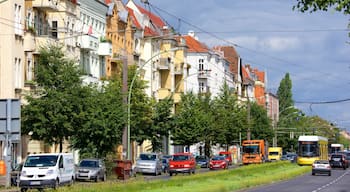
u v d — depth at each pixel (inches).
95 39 2851.9
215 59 5260.8
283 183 2118.6
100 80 2765.7
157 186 1465.3
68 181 1674.5
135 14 3959.2
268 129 4997.5
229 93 4160.9
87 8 2876.5
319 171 2807.6
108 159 2174.0
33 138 2048.5
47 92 2000.5
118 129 2144.4
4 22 2186.3
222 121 3902.6
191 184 1603.1
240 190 1669.5
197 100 3602.4
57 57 2057.1
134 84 2706.7
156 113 2933.1
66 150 2536.9
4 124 1459.2
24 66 2279.8
